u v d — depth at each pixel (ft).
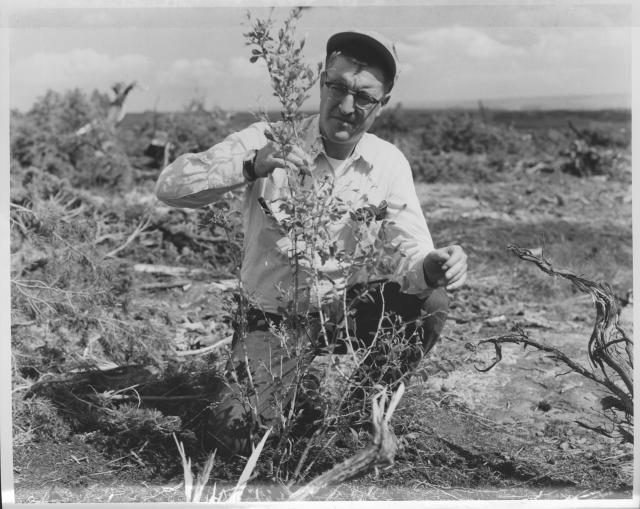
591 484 8.48
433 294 8.84
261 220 8.48
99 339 10.83
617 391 8.33
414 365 8.57
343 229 8.39
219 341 11.58
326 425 7.88
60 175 21.89
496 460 8.98
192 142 26.96
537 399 10.69
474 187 27.07
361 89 7.98
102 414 9.49
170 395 10.11
